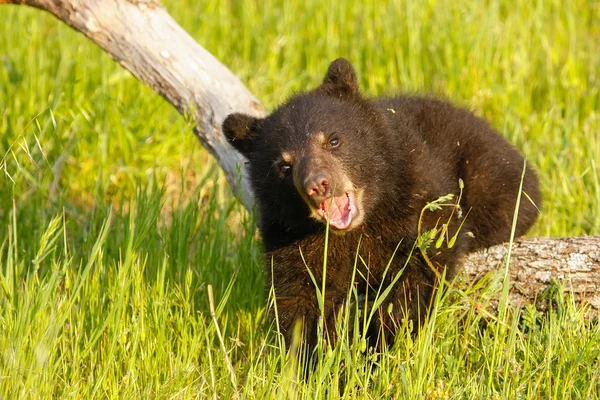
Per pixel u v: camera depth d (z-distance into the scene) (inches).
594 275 374.3
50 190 506.3
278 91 636.1
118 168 582.9
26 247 470.9
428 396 329.7
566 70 636.7
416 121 427.2
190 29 706.2
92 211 482.0
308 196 354.9
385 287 386.3
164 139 598.2
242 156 447.2
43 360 327.0
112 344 352.8
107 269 426.6
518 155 445.1
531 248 387.5
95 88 627.8
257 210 406.3
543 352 354.3
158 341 366.9
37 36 669.3
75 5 447.8
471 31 658.8
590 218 491.5
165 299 385.4
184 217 436.1
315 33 703.7
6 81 617.3
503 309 344.2
